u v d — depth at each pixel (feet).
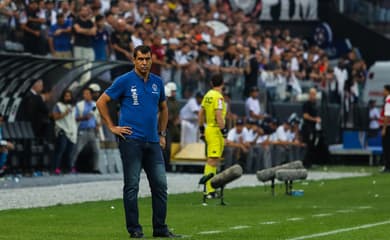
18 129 166.40
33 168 168.45
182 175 175.94
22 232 86.74
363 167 216.95
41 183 149.59
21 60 154.20
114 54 185.37
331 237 83.82
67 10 178.09
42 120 168.25
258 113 194.70
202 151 183.52
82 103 172.96
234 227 92.02
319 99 230.07
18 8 171.83
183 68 195.72
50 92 171.63
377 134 235.61
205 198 119.75
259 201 122.83
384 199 126.31
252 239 82.17
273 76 220.23
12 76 159.33
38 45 174.50
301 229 90.27
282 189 143.84
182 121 185.57
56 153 170.81
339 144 237.25
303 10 263.70
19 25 171.94
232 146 182.50
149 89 83.30
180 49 197.98
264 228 91.04
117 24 185.57
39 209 108.27
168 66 191.72
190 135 185.78
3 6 168.14
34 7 174.19
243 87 210.79
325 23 269.44
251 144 185.47
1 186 142.10
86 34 177.99
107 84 178.40
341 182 160.25
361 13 282.15
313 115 209.77
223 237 83.56
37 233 86.12
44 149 169.58
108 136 179.11
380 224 95.14
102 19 180.45
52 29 175.32
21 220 96.78
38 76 162.81
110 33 185.06
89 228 90.48
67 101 170.71
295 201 123.24
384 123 195.31
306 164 208.74
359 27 273.95
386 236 84.94
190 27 209.46
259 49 224.53
